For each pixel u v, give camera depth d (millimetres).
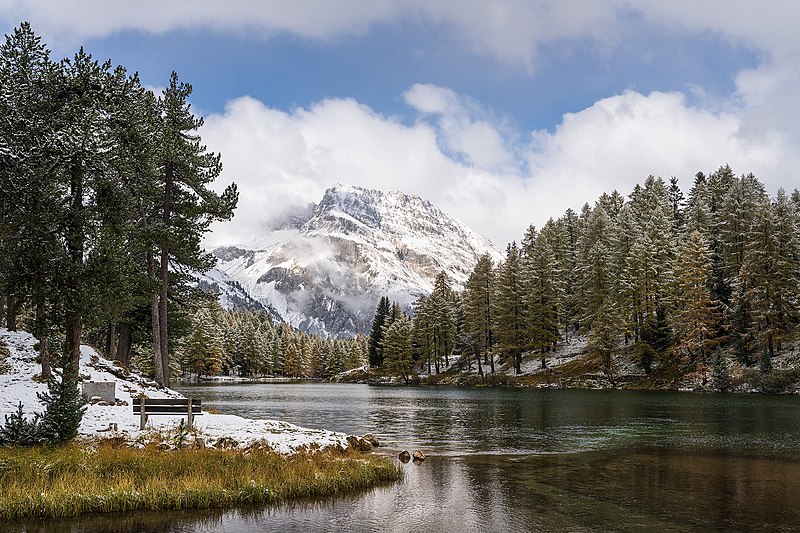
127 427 19562
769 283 56281
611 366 63156
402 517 12906
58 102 24609
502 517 12891
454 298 106750
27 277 22734
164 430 19250
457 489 15648
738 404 40438
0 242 22625
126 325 44469
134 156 26453
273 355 156125
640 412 35844
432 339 93938
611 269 70250
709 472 17844
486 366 85750
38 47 25188
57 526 12023
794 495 14820
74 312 23266
